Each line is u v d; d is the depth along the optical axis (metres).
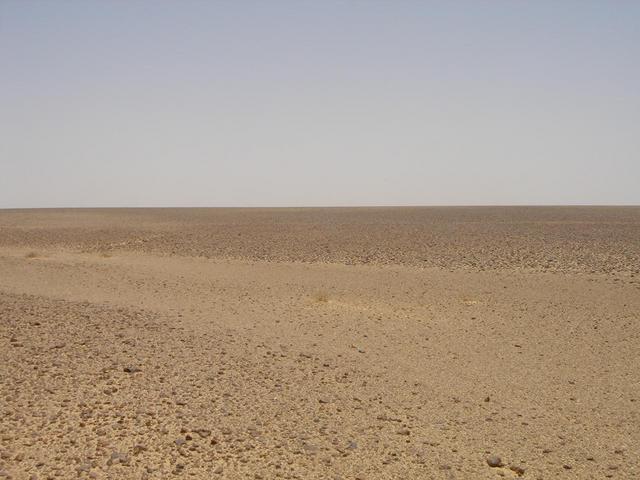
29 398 11.41
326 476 9.07
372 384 13.42
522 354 16.41
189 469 9.06
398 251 40.72
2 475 8.58
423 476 9.20
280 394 12.34
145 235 54.78
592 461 9.93
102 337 15.95
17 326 16.77
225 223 72.25
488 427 11.24
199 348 15.42
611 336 18.34
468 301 23.78
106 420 10.60
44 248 46.16
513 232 54.44
